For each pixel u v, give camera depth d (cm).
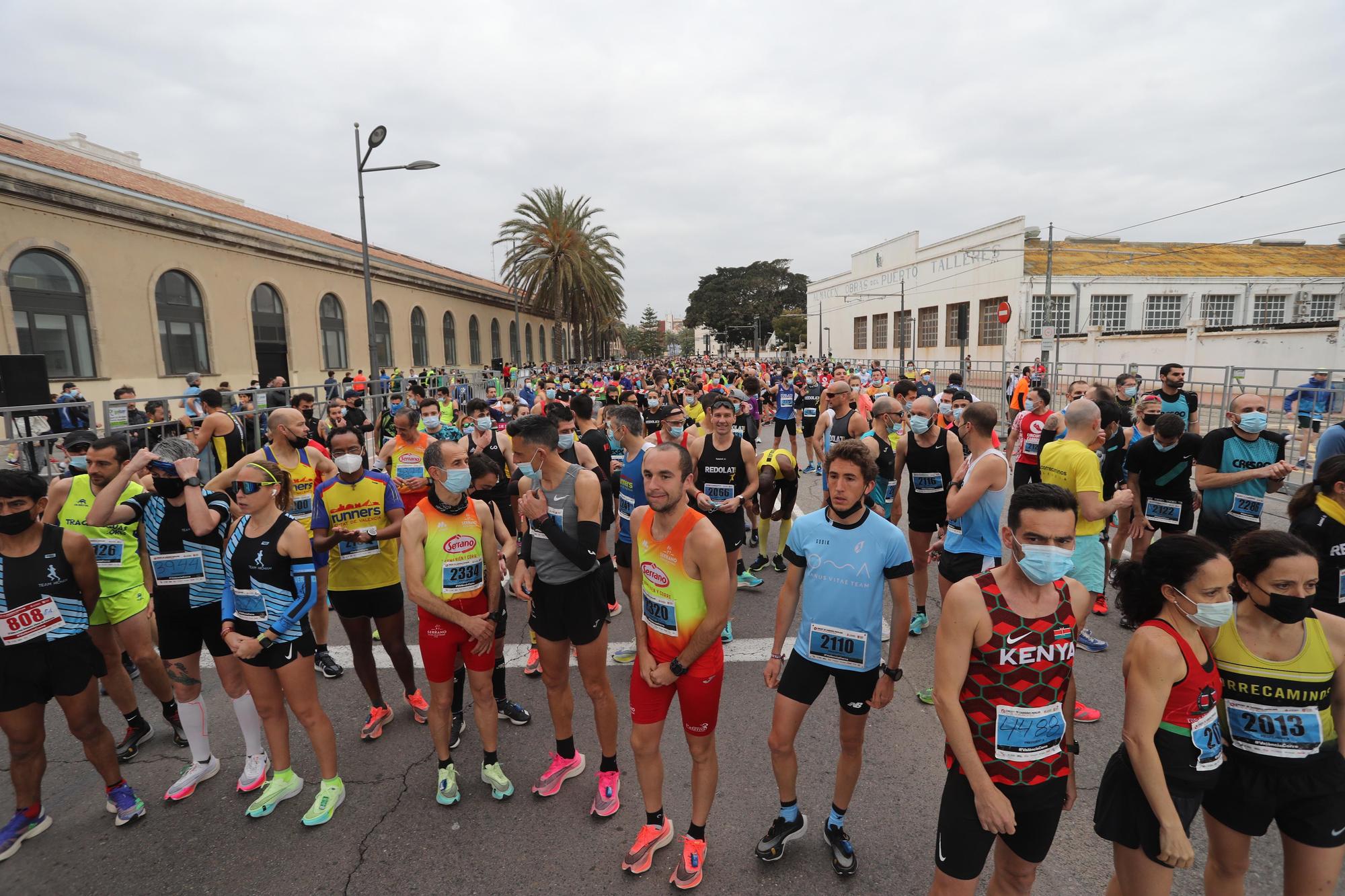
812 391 1639
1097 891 277
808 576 284
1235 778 221
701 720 277
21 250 1439
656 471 269
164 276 1812
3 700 308
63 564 315
